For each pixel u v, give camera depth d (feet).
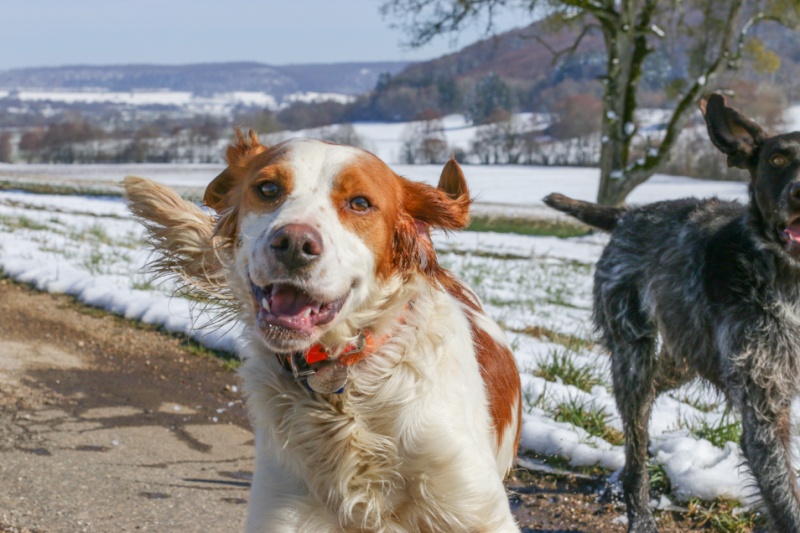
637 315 15.88
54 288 29.32
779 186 13.19
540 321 29.14
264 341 8.73
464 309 11.93
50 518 13.41
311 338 8.71
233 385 21.25
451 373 9.82
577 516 14.83
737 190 142.31
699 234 14.76
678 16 79.82
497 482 9.73
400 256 9.70
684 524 14.52
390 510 9.59
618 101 78.59
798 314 13.10
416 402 9.41
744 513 14.46
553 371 21.16
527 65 453.17
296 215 8.68
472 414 9.95
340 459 9.48
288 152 9.36
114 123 367.25
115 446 16.97
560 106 258.78
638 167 78.95
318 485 9.61
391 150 257.96
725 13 79.41
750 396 13.30
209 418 19.07
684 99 78.69
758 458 13.11
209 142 244.63
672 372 16.06
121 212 65.98
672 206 16.11
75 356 23.06
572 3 75.25
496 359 11.74
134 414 18.98
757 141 14.37
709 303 13.99
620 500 15.37
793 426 15.05
